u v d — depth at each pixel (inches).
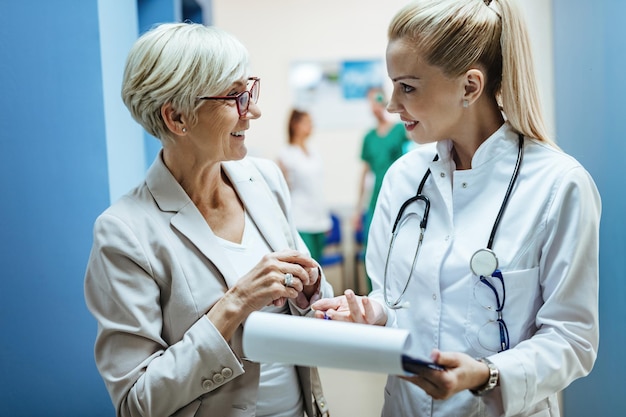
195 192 53.3
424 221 51.8
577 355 46.3
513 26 46.4
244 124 51.0
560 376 45.3
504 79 47.4
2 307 68.2
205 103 48.9
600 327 83.2
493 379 43.2
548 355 45.0
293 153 208.8
